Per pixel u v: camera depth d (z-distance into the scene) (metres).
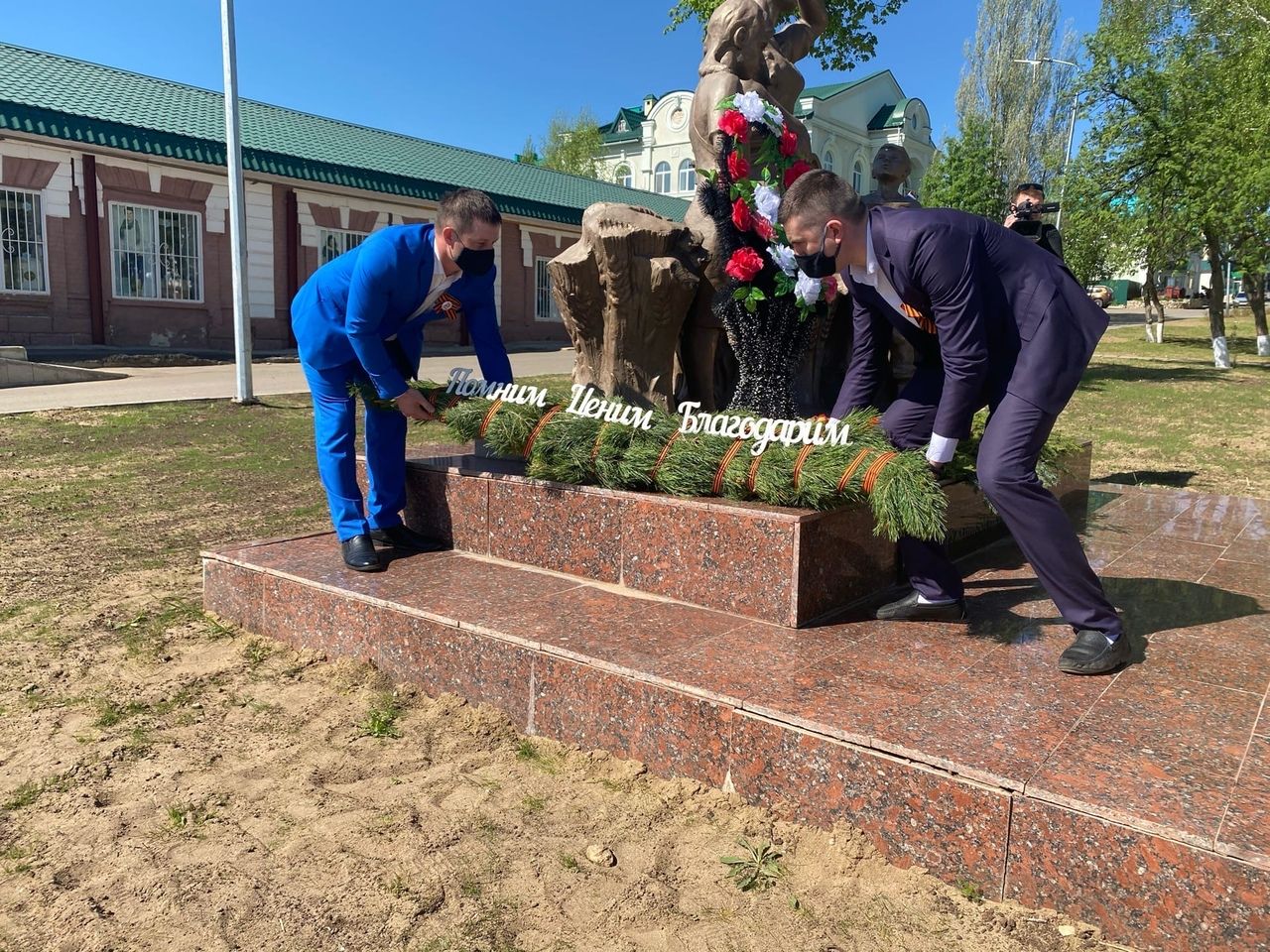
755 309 4.48
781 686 2.70
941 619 3.29
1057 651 3.00
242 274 12.26
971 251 2.68
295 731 3.19
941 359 3.25
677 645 3.04
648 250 4.59
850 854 2.37
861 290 3.06
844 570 3.42
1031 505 2.72
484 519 4.17
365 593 3.64
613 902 2.26
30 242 18.28
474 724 3.18
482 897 2.29
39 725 3.23
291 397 13.33
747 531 3.27
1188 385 17.64
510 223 27.38
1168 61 20.89
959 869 2.25
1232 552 4.39
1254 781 2.14
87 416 11.02
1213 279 22.22
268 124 23.61
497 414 4.00
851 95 47.19
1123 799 2.06
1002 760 2.25
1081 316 2.75
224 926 2.18
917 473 3.04
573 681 2.97
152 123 19.73
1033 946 2.04
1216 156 19.77
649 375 4.79
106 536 5.93
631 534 3.62
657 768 2.81
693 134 5.05
